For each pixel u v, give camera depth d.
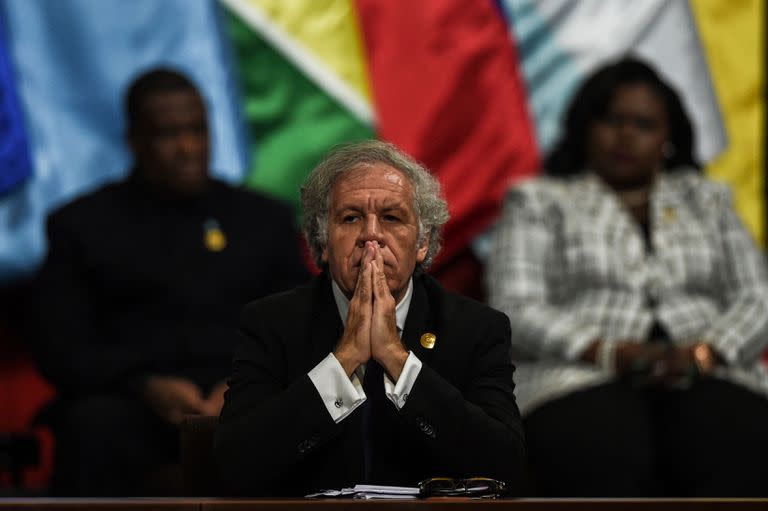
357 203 9.45
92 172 17.16
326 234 9.68
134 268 14.86
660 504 6.84
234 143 17.53
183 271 15.02
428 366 9.20
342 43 17.92
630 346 14.41
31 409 17.77
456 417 8.84
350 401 8.76
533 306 15.09
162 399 13.87
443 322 9.66
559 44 18.56
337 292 9.89
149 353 14.52
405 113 17.97
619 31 18.70
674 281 15.39
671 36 18.86
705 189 16.02
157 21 17.48
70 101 17.20
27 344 15.97
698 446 13.88
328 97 17.81
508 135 18.25
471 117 18.20
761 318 15.11
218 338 14.84
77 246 14.89
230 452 8.76
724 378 14.67
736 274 15.66
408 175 9.70
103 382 14.15
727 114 18.89
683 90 18.86
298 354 9.54
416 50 18.12
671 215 15.75
